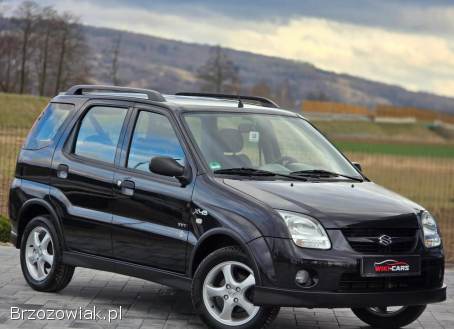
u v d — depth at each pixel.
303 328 11.48
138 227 11.56
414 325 11.90
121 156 12.08
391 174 71.88
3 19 122.00
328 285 9.98
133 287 13.75
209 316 10.59
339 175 11.80
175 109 11.73
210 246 10.93
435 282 10.74
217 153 11.29
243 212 10.35
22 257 13.30
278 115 12.49
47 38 121.06
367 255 10.12
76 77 121.88
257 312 10.27
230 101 12.70
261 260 10.07
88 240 12.32
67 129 13.05
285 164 11.62
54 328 10.58
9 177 35.00
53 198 12.86
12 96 100.75
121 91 12.86
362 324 11.91
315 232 10.07
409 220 10.56
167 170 11.05
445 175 75.50
